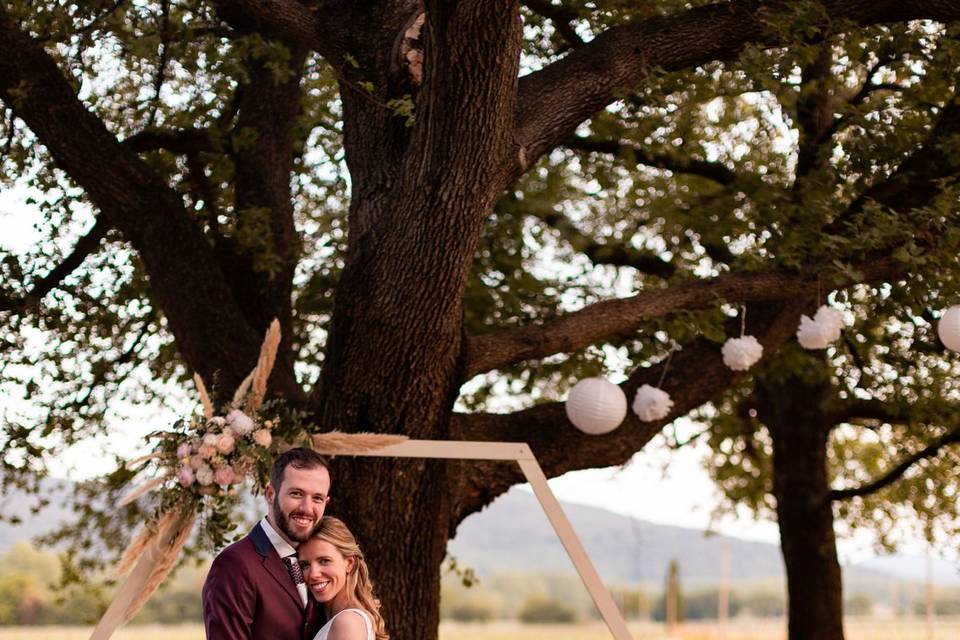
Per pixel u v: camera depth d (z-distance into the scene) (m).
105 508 8.42
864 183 7.34
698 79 7.30
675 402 6.41
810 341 5.56
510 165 5.12
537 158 5.75
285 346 6.59
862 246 5.95
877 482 9.60
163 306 6.14
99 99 7.88
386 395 5.28
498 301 8.78
